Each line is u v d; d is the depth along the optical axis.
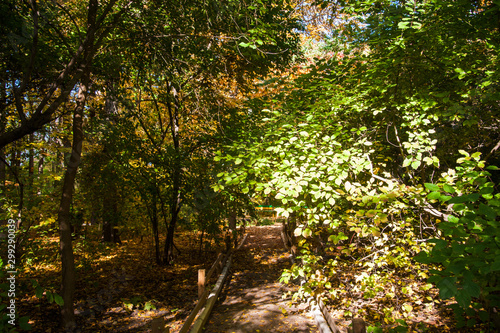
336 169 4.10
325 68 5.84
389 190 3.73
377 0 4.63
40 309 6.52
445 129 5.70
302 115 5.47
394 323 4.53
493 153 5.40
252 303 6.97
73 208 8.67
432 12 4.09
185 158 9.51
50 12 6.86
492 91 3.63
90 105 9.71
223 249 11.95
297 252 10.76
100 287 8.16
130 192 9.73
